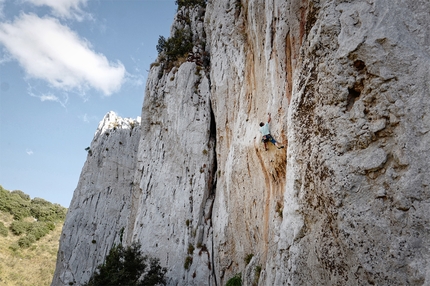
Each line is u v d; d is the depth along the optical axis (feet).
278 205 38.14
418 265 17.88
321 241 24.79
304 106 29.40
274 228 36.24
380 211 20.65
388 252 19.42
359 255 20.80
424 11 22.34
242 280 46.83
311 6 31.48
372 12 24.48
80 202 111.24
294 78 32.86
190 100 82.79
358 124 23.48
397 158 20.57
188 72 86.28
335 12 27.14
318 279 24.64
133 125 132.77
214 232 64.90
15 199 202.59
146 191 77.66
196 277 62.59
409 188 19.34
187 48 93.35
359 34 24.49
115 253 64.23
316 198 26.04
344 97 24.97
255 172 47.80
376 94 22.72
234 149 56.13
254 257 43.52
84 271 98.58
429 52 21.17
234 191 55.77
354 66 24.75
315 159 26.13
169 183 76.13
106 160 120.26
